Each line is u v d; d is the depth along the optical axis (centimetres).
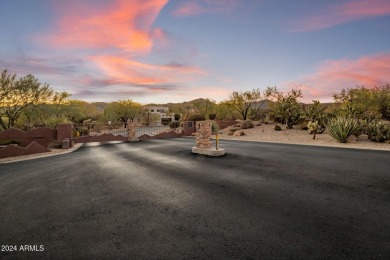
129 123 1969
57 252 304
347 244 301
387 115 2133
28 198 532
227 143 1554
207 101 4288
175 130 2767
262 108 3431
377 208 412
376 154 951
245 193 514
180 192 538
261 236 328
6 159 1173
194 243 314
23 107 2403
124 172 766
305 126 2106
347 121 1409
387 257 271
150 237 335
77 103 3841
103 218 408
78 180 682
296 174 664
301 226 354
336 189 522
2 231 371
